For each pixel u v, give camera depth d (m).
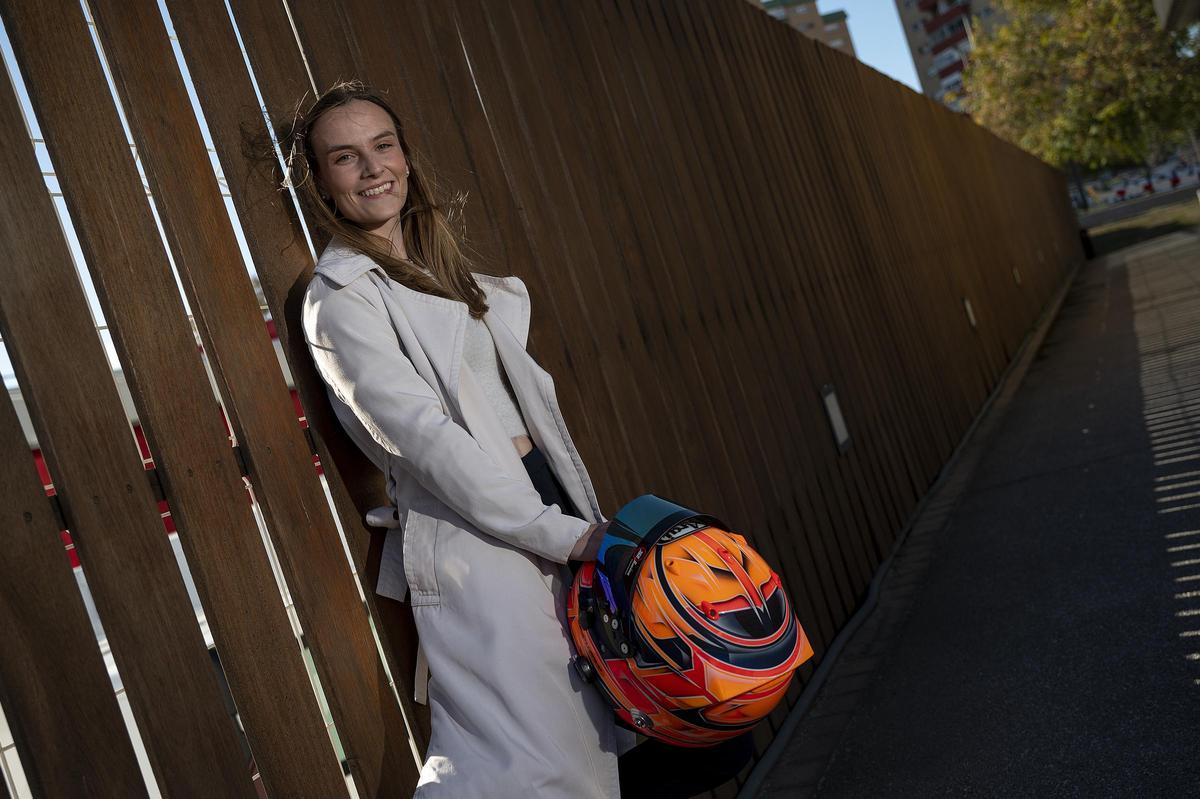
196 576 1.69
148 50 1.90
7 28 1.66
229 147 2.02
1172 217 35.50
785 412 4.70
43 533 1.47
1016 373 11.60
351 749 1.89
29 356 1.52
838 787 3.06
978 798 2.71
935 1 88.25
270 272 2.02
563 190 3.33
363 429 1.88
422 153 2.68
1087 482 5.75
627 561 1.66
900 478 6.18
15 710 1.38
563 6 3.73
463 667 1.73
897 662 3.96
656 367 3.61
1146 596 3.76
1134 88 32.56
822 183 6.50
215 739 1.62
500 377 2.00
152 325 1.73
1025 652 3.62
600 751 1.77
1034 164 26.72
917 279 8.48
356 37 2.55
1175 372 8.40
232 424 1.85
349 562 2.14
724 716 1.61
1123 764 2.65
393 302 1.82
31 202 1.59
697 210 4.37
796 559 4.27
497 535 1.70
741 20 5.80
